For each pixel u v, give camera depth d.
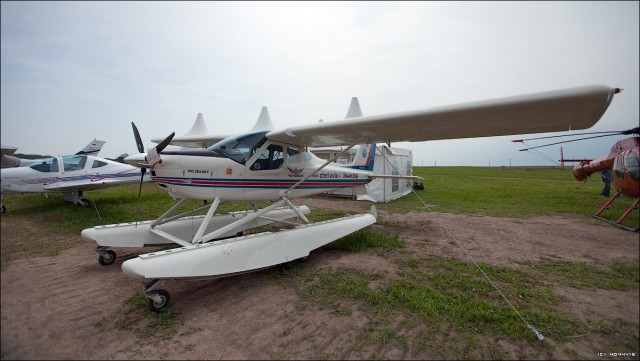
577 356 1.85
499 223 6.11
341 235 4.49
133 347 2.10
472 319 2.41
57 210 6.48
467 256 4.05
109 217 6.25
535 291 2.85
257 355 2.01
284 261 3.54
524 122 2.98
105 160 8.23
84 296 2.84
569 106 2.36
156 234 4.09
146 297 2.65
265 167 4.11
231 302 2.80
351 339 2.18
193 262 2.85
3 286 2.23
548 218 6.24
